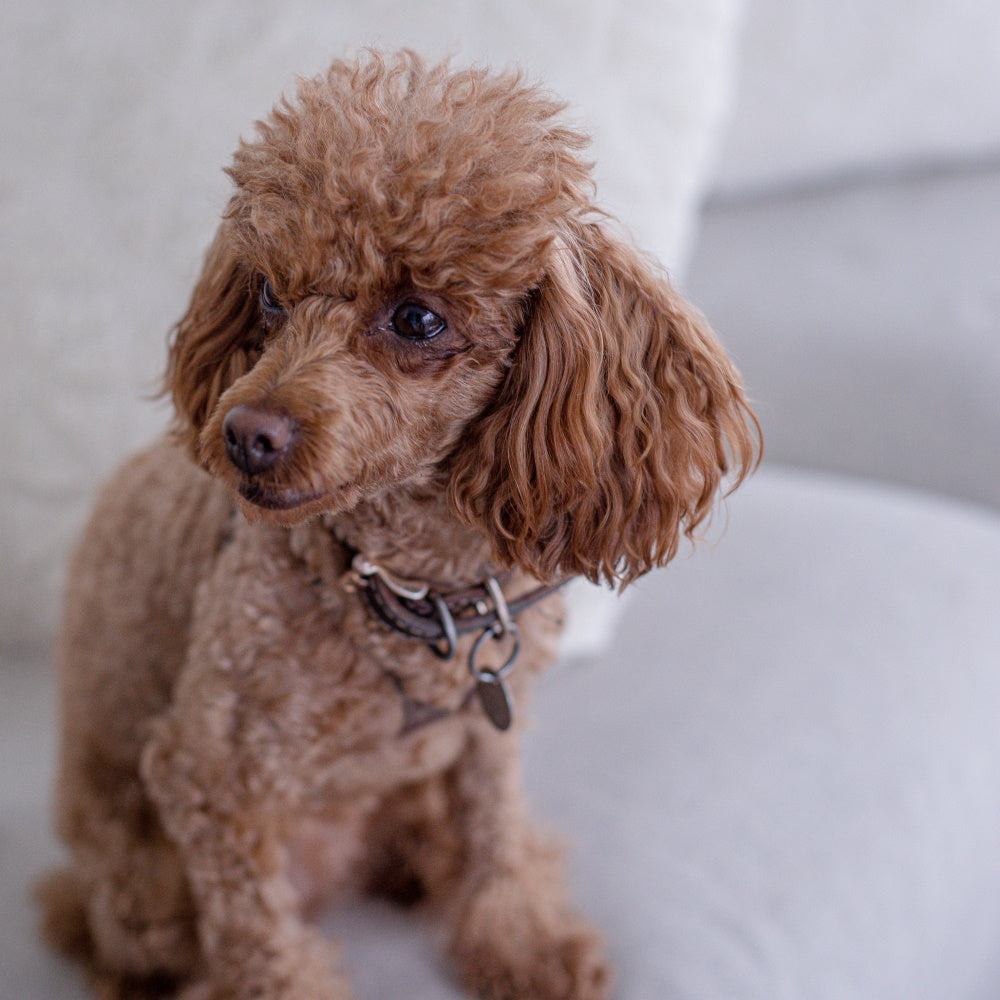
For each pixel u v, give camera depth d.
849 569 1.42
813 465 1.82
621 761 1.16
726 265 1.93
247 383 0.70
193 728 0.88
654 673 1.28
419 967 1.00
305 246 0.69
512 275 0.70
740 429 0.85
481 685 0.87
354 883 1.09
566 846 1.07
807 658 1.27
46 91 1.27
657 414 0.81
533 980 0.95
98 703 1.02
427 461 0.77
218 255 0.89
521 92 0.75
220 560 0.89
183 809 0.89
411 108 0.71
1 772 1.23
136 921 0.99
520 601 0.87
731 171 1.97
